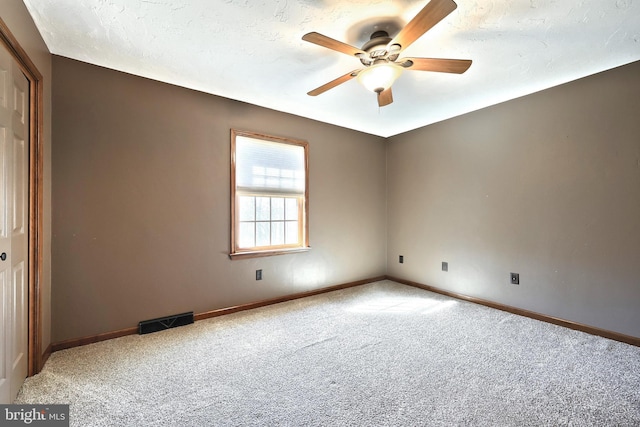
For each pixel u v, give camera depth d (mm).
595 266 2430
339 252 3850
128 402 1563
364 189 4105
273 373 1854
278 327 2596
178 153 2654
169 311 2611
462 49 2045
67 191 2166
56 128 2123
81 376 1807
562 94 2598
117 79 2361
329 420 1430
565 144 2586
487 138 3160
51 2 1594
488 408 1519
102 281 2311
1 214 1424
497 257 3084
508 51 2072
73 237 2193
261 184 3186
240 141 3049
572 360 2012
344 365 1951
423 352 2133
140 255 2473
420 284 3885
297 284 3465
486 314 2918
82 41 1967
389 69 1847
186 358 2041
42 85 1867
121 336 2377
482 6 1614
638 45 1995
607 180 2357
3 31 1349
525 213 2861
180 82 2588
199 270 2771
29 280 1774
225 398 1604
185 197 2689
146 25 1799
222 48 2053
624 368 1905
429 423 1408
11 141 1528
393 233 4270
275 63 2258
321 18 1735
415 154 3947
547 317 2705
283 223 3412
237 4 1609
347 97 2918
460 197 3424
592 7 1623
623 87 2270
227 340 2332
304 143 3486
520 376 1816
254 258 3129
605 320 2381
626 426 1396
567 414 1474
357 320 2764
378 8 1648
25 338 1738
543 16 1697
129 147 2418
